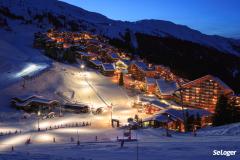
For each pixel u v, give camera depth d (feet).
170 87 412.16
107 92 392.47
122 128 248.11
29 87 354.33
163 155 102.89
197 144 124.16
